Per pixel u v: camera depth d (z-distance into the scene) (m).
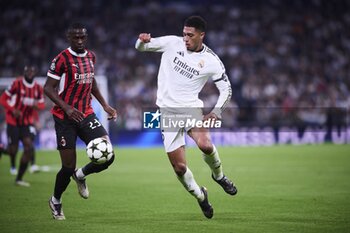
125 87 102.44
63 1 125.12
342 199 37.78
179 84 29.59
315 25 125.69
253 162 65.12
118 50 115.44
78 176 30.12
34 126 47.28
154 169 58.97
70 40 29.31
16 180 45.88
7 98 45.72
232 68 111.25
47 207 34.72
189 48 29.39
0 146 51.41
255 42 120.56
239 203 36.38
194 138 29.47
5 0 121.75
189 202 36.94
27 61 111.56
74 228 28.16
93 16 123.38
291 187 44.09
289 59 115.81
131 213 32.75
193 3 135.38
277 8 131.00
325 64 115.69
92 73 29.89
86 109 29.91
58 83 29.44
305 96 100.56
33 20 120.06
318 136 95.19
